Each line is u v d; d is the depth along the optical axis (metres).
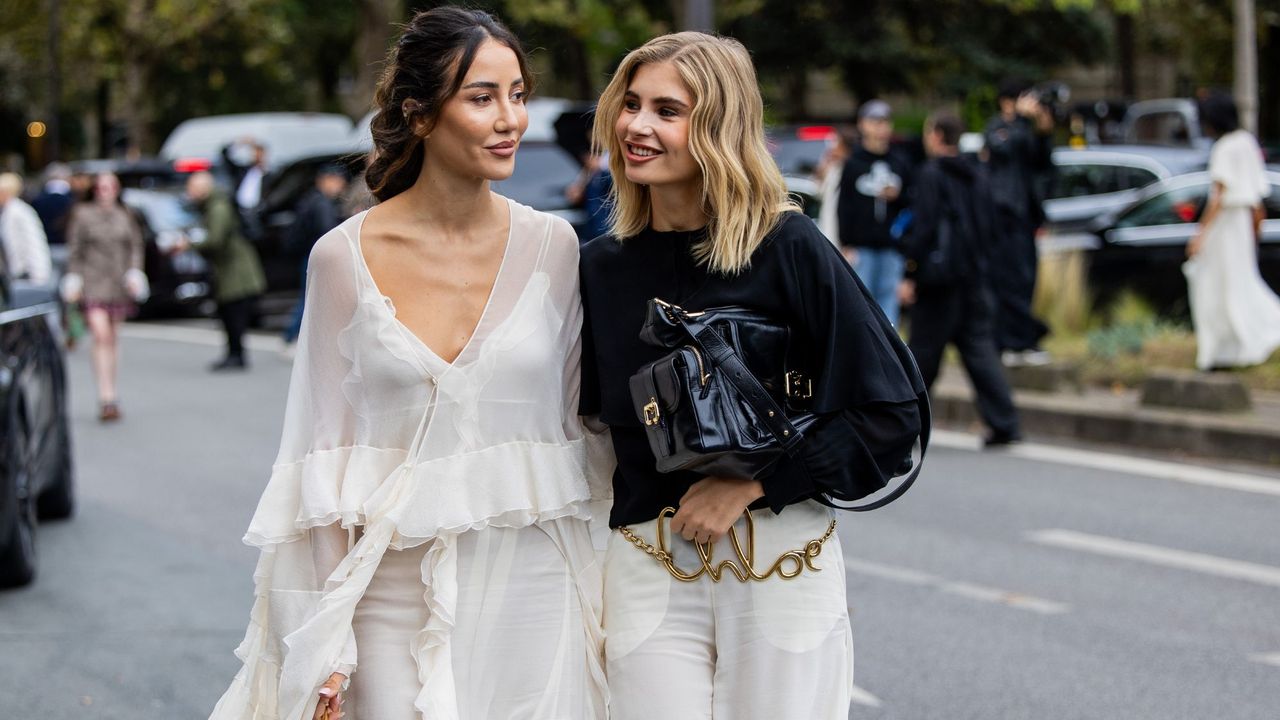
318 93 47.22
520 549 3.09
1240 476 9.07
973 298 9.89
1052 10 28.16
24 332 7.51
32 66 41.94
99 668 5.79
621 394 3.11
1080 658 5.66
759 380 2.99
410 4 26.89
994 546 7.39
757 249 3.02
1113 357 12.19
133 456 10.46
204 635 6.21
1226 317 11.03
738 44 3.08
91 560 7.52
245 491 9.19
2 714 5.29
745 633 3.03
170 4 34.59
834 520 3.11
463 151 3.03
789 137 15.91
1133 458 9.69
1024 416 10.71
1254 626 6.05
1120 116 25.09
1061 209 16.36
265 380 14.32
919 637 5.94
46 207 21.62
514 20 25.36
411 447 3.03
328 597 2.97
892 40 27.39
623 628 3.09
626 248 3.15
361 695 3.02
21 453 7.04
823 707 3.03
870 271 11.45
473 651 3.04
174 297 20.23
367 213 3.14
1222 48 32.59
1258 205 11.02
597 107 3.15
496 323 3.10
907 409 2.99
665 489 3.09
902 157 11.48
